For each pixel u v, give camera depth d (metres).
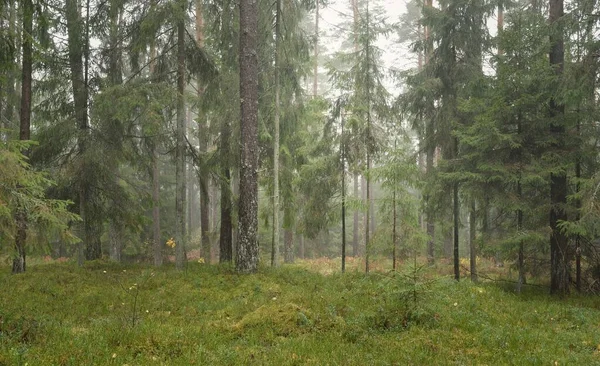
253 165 13.48
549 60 13.25
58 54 15.48
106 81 15.62
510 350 7.13
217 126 16.38
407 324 8.30
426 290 8.78
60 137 14.74
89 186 16.09
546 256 14.16
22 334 6.80
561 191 12.73
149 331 7.39
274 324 8.02
